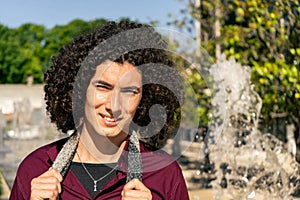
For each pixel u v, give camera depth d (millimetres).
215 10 8953
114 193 2055
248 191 5973
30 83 25859
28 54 44500
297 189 6105
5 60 43062
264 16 7809
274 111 7648
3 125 13180
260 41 7949
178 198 2119
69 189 2041
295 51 7566
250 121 7070
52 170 1963
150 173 2090
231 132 6582
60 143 2170
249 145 6539
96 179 2070
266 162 6328
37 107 15195
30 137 12234
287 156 6230
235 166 6352
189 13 9195
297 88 7141
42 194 1907
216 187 6590
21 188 2098
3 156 10500
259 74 7699
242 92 6957
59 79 2107
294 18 7598
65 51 2121
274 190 5914
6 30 44031
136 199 1908
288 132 7711
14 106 14906
